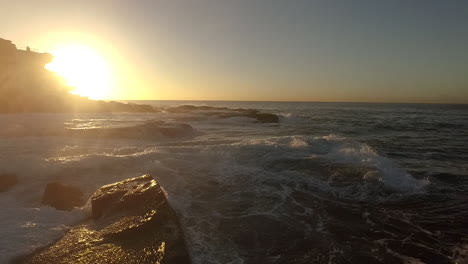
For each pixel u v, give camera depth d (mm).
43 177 8234
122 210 5809
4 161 8797
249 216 6410
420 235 5676
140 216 5473
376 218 6391
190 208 6797
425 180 8914
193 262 4641
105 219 5613
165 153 10680
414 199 7469
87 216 6070
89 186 7871
